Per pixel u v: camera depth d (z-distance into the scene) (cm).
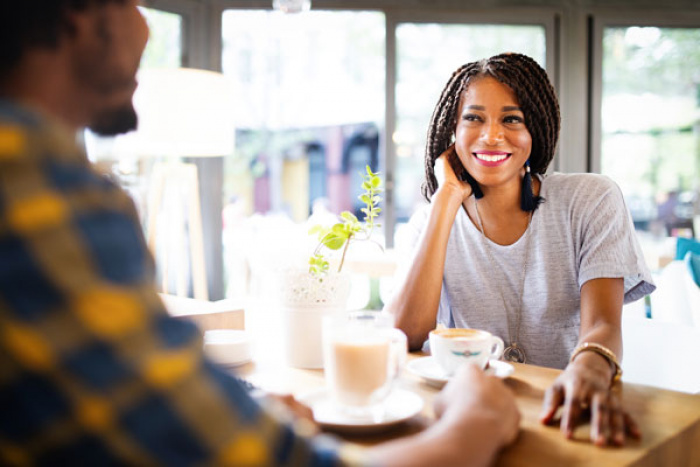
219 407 41
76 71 50
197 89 308
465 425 61
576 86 446
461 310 152
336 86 481
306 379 102
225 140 323
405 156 439
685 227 455
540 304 145
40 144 41
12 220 38
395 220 441
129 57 52
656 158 453
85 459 38
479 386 71
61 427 38
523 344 147
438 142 157
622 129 451
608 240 136
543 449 71
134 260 42
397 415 82
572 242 143
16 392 38
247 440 41
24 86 48
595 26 441
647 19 443
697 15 442
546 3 437
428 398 92
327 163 639
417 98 437
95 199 41
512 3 434
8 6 46
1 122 40
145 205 360
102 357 38
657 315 250
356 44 456
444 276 153
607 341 113
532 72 144
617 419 77
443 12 428
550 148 151
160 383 39
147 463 39
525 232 146
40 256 38
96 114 54
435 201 142
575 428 78
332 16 445
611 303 129
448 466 55
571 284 144
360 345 82
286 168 636
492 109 142
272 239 393
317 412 83
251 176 619
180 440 39
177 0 416
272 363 112
